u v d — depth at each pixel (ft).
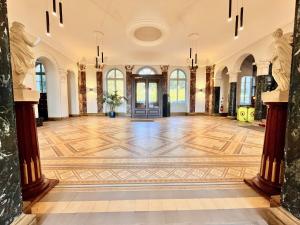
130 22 25.88
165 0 20.67
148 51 38.83
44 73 34.83
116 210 6.68
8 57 4.58
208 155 13.26
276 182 7.53
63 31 27.43
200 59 43.32
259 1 19.90
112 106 42.52
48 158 12.59
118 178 9.39
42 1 19.69
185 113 45.96
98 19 24.67
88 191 8.07
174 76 45.50
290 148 5.02
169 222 6.01
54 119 34.04
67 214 6.45
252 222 6.01
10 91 4.65
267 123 8.18
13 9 18.71
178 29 28.37
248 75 43.88
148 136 20.03
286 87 7.37
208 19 24.67
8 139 4.57
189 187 8.42
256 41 27.27
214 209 6.73
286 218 5.00
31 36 23.59
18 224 4.79
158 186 8.52
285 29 20.57
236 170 10.46
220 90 42.52
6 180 4.51
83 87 42.22
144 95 40.22
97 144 16.49
